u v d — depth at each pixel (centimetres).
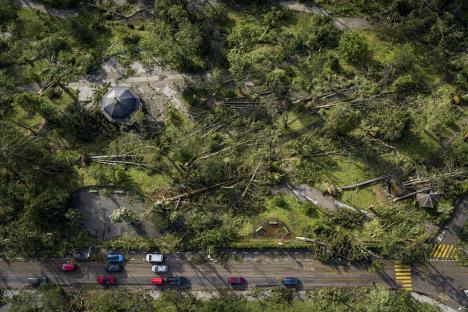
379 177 9225
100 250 8675
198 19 10531
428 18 10381
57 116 9412
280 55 10256
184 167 9306
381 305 7856
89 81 10106
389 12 10600
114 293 8438
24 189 8950
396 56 10175
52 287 8381
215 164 8969
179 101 9931
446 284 8594
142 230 8781
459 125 9706
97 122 9669
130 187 9050
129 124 9481
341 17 10862
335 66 10250
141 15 10869
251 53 10294
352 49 9969
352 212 8900
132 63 10269
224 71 10169
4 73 9944
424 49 10500
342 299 8394
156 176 9206
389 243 8494
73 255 8600
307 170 9275
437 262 8700
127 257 8662
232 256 8675
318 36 10294
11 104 9794
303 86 10044
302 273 8612
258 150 9456
